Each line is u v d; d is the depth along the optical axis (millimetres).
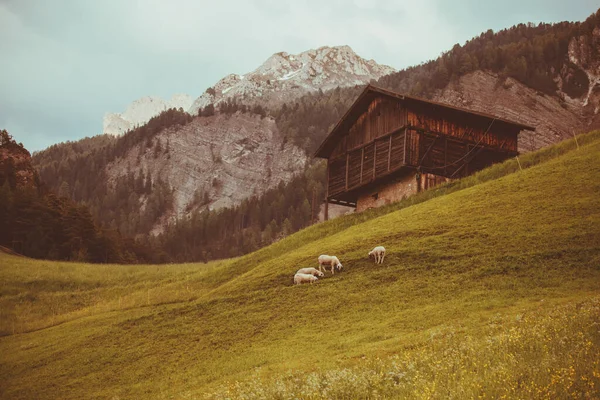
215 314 38469
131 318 41750
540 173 50438
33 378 33938
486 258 36344
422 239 42375
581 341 18141
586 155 51250
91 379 32031
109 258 117938
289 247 57344
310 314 34188
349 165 72625
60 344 39781
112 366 33406
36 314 53906
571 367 15406
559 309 24312
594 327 19672
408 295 33562
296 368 24844
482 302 29875
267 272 45312
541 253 35188
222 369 28438
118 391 29031
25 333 46812
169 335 36375
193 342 34250
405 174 65438
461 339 22594
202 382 27297
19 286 63094
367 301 34156
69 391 30797
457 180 59969
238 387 21000
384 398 16938
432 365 19156
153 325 39219
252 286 42500
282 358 27641
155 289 55156
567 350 17656
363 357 24062
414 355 21281
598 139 56031
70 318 49062
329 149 76250
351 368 21344
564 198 43281
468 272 34906
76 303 57281
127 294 57562
